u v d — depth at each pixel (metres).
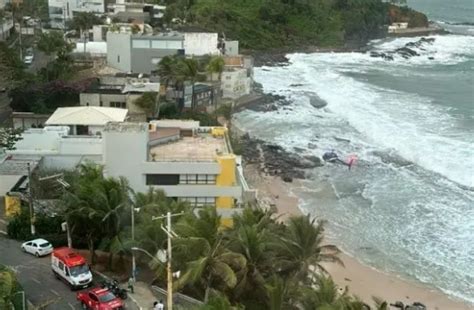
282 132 121.62
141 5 191.50
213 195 63.69
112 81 110.31
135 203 54.97
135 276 49.91
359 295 64.56
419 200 90.12
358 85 167.62
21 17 164.75
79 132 82.19
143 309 45.22
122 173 62.69
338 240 77.56
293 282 46.78
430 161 105.25
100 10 189.00
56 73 112.06
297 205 87.44
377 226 81.75
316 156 107.62
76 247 57.03
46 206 61.78
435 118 133.88
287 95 150.50
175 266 45.75
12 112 98.38
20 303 42.16
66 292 47.88
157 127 74.81
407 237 78.88
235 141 106.62
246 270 46.09
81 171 60.88
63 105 100.69
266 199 88.38
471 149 111.56
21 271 51.44
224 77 135.00
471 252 75.12
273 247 48.34
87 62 126.94
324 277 49.31
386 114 136.12
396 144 113.62
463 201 89.88
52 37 127.50
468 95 159.25
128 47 124.31
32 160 70.81
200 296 47.78
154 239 49.38
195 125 76.56
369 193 92.69
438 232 80.25
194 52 146.12
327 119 131.50
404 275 69.88
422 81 177.75
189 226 47.19
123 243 49.34
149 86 104.88
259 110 136.50
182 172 63.16
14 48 134.00
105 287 47.44
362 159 106.81
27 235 58.78
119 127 63.75
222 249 46.34
